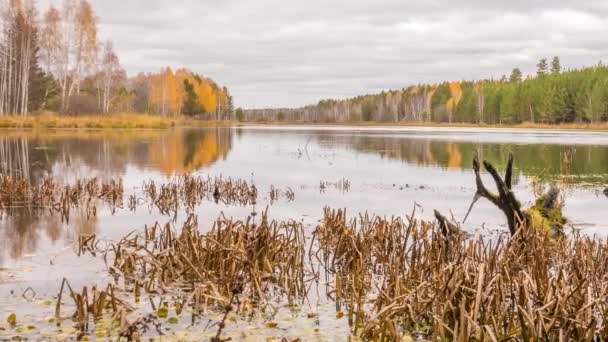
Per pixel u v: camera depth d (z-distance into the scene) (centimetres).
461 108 14138
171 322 627
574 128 8812
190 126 9000
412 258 823
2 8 5525
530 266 767
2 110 5353
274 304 707
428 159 2964
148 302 691
